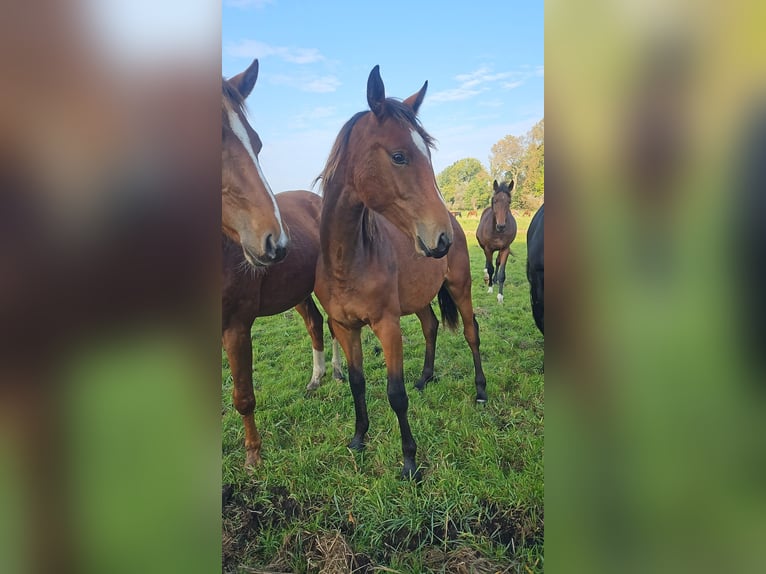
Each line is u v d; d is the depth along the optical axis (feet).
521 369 9.80
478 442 7.72
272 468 7.67
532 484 6.75
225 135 6.00
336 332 7.95
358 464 7.72
